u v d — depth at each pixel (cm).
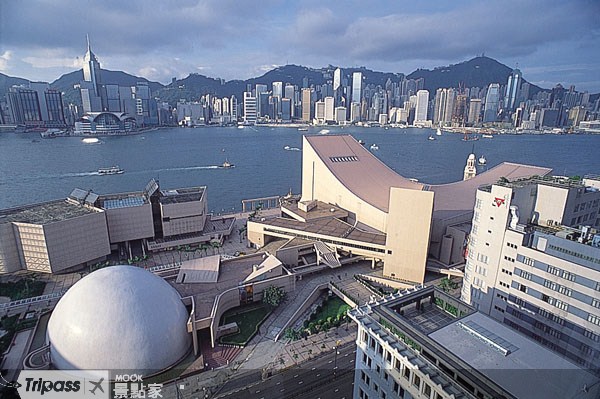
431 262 12862
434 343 4769
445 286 11362
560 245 6650
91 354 7425
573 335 6041
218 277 10981
